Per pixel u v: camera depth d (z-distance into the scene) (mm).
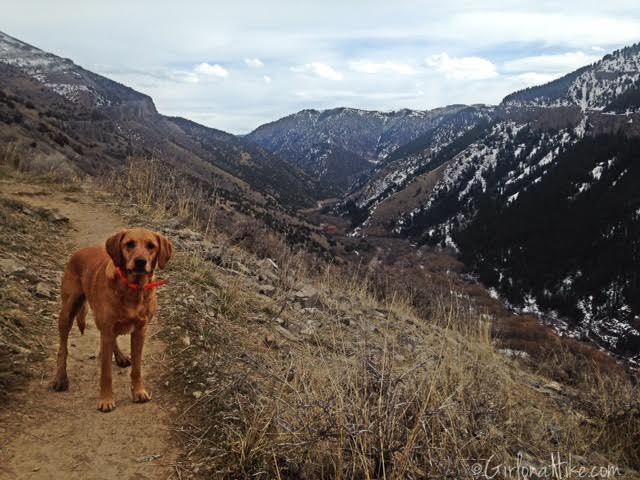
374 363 4367
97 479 3418
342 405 3623
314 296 8672
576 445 5688
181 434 3988
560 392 8055
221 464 3656
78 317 4844
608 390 7316
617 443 6172
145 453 3732
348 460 3637
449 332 8312
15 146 18594
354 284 10477
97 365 5043
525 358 9820
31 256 7848
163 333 5684
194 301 6566
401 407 3898
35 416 4020
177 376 4832
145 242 4027
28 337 5188
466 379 5191
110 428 3986
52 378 4613
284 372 4855
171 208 13430
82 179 18219
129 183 14758
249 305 7199
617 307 103812
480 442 4219
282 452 3602
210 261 8969
